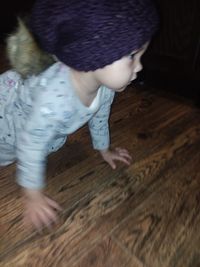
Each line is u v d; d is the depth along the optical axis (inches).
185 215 31.6
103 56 18.4
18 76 27.1
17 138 27.5
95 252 27.2
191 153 39.9
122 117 45.8
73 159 37.0
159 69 52.5
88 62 18.8
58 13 17.9
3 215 29.5
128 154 38.4
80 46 18.2
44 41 19.7
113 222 30.1
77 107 24.3
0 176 33.5
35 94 23.4
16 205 30.6
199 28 45.6
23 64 23.3
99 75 20.8
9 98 27.6
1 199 31.1
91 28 17.6
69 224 29.4
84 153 38.0
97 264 26.3
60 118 23.4
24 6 62.4
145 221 30.5
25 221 29.1
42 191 32.4
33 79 24.2
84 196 32.5
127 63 20.0
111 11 17.3
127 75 20.6
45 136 23.9
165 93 53.1
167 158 38.8
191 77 49.7
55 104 22.7
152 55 52.2
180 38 48.0
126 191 33.7
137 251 27.7
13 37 23.0
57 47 19.2
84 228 29.2
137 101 50.1
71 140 39.8
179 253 28.0
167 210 31.9
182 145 41.3
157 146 40.6
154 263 27.0
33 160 24.3
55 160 36.5
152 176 35.9
